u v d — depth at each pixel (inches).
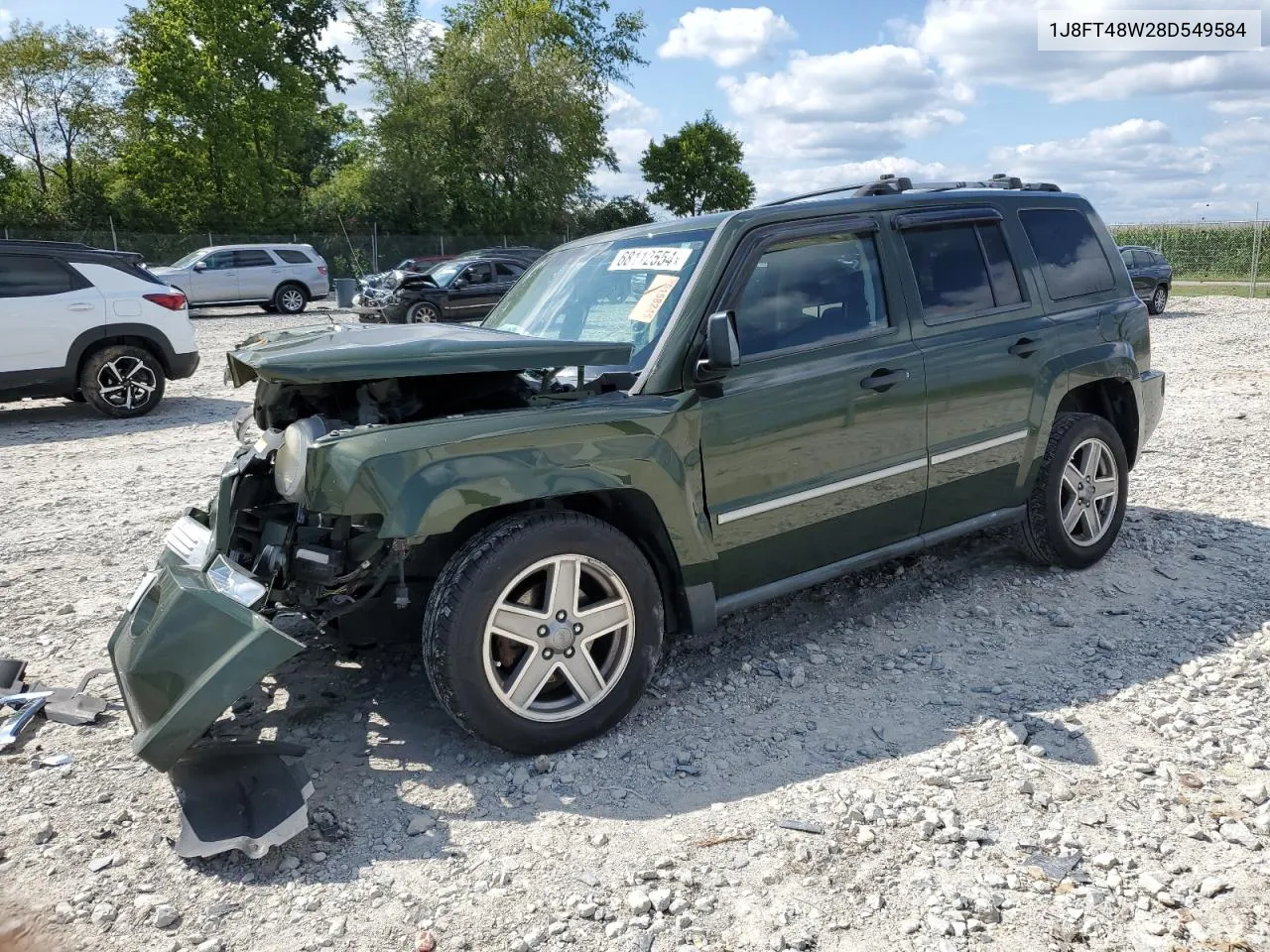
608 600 137.4
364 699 153.2
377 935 100.6
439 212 1756.9
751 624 179.6
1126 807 119.2
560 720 133.4
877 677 157.4
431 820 120.4
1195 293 1187.9
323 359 122.7
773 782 127.4
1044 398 186.2
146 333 434.0
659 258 158.7
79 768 135.3
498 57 1772.9
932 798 122.2
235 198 1653.5
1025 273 189.0
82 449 363.3
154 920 102.9
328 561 126.7
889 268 167.8
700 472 142.9
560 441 130.1
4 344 398.9
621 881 108.2
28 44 1667.1
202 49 1621.6
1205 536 223.1
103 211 1603.1
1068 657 162.4
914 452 167.5
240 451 145.7
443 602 124.6
